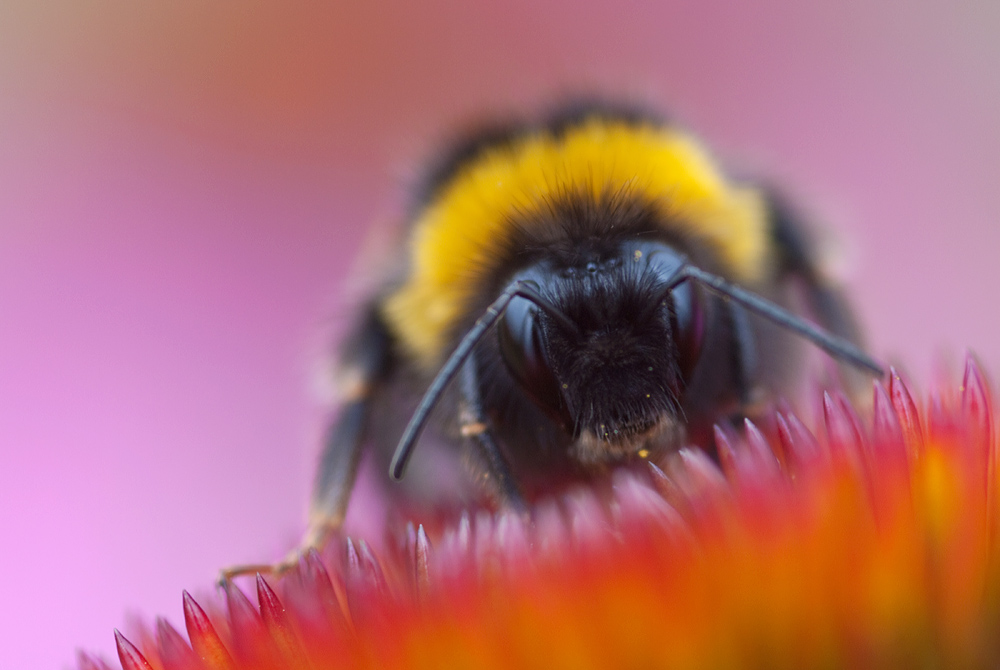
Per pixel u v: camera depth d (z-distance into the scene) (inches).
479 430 3.0
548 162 3.1
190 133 7.5
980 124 6.8
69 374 6.5
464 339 3.0
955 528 2.6
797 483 2.6
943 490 2.6
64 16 7.7
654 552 2.6
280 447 6.2
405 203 3.3
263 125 7.5
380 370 3.3
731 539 2.6
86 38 7.6
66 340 6.6
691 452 2.7
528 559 2.6
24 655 5.1
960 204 6.5
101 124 7.5
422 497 3.3
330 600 2.7
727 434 2.9
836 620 2.6
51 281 6.9
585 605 2.6
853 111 7.0
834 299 3.3
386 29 7.4
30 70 7.6
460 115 3.3
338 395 3.3
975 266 6.1
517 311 3.0
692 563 2.6
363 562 2.7
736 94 7.3
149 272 7.0
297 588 2.7
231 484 6.0
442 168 3.3
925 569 2.6
